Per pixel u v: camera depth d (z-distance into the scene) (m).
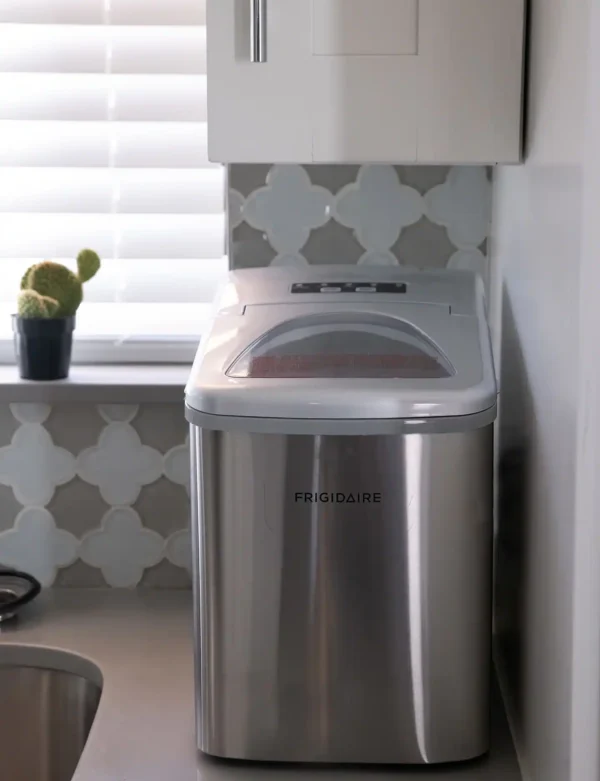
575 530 0.82
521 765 1.08
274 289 1.24
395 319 1.15
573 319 0.83
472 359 1.06
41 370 1.52
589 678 0.82
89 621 1.43
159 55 1.56
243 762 1.08
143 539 1.56
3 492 1.56
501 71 1.13
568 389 0.85
